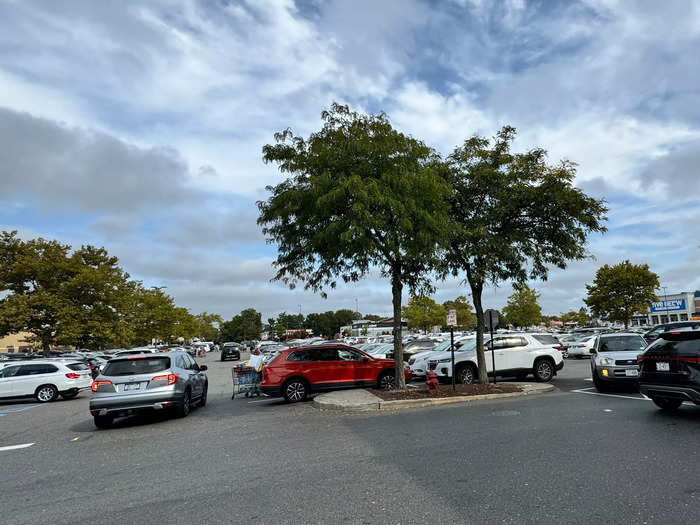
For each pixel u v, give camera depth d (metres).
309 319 126.88
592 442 6.52
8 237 33.22
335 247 11.05
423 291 13.79
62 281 32.94
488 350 15.44
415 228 10.95
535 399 11.23
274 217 11.51
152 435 8.95
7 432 10.37
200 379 13.04
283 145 11.85
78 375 17.30
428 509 4.25
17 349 53.72
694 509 4.02
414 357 19.23
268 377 12.88
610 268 39.50
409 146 11.50
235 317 130.00
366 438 7.47
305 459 6.31
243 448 7.24
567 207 12.33
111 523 4.29
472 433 7.46
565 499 4.36
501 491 4.65
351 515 4.19
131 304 39.91
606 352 12.61
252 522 4.14
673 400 8.80
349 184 9.77
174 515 4.42
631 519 3.86
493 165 13.16
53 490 5.52
